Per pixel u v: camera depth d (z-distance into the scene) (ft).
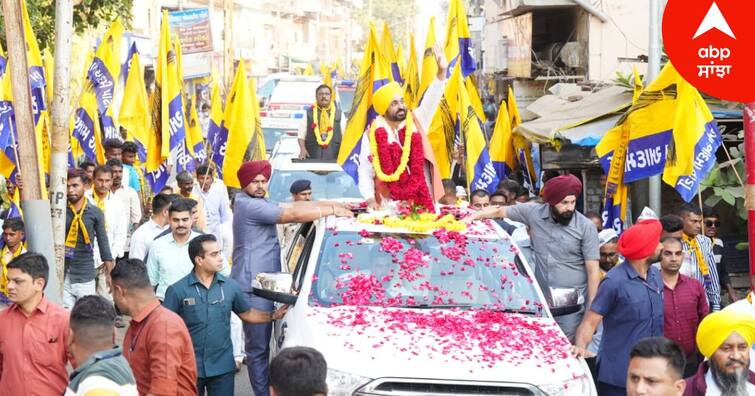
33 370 20.42
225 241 41.65
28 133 27.22
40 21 55.36
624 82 50.42
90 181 40.27
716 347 17.46
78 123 46.98
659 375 16.05
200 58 79.77
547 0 73.77
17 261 20.30
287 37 257.75
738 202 37.93
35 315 20.57
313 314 23.31
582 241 27.76
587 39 72.33
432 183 27.84
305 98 93.86
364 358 21.13
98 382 15.46
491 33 98.99
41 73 39.01
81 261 34.99
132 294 19.98
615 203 34.47
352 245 25.50
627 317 23.44
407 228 26.13
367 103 35.68
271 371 13.35
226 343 24.75
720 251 32.17
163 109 44.91
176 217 29.12
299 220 27.89
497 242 26.17
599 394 24.17
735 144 42.11
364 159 27.73
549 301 24.80
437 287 24.62
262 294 24.72
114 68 47.21
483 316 23.57
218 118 49.60
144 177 49.60
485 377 20.76
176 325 19.99
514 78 79.05
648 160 33.06
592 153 47.91
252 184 28.84
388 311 23.57
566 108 50.75
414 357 21.25
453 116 43.73
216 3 199.52
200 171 40.78
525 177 51.85
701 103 31.99
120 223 39.88
